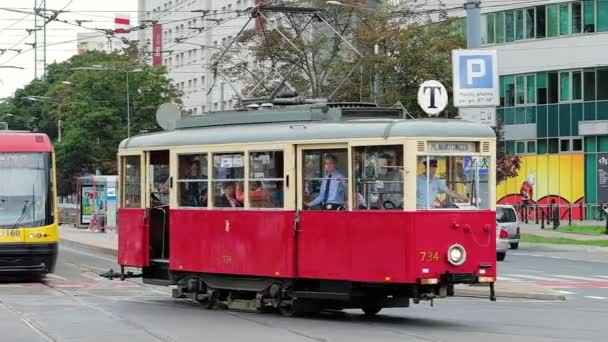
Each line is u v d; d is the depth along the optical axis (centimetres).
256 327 1519
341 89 4656
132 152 2003
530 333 1470
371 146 1537
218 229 1762
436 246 1500
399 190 1503
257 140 1689
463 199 1534
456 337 1398
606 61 5775
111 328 1499
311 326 1536
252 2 7188
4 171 2450
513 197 6272
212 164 1781
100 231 5181
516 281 2506
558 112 5991
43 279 2588
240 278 1748
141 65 6075
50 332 1449
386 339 1366
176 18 8750
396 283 1507
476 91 2250
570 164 5941
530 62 6112
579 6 5878
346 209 1566
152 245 1977
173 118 2997
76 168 6106
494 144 1565
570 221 5550
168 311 1773
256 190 1695
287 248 1636
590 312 1834
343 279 1562
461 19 5891
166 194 1948
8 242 2388
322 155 1602
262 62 4703
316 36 4712
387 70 4616
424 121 1514
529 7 6103
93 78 5984
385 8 4988
